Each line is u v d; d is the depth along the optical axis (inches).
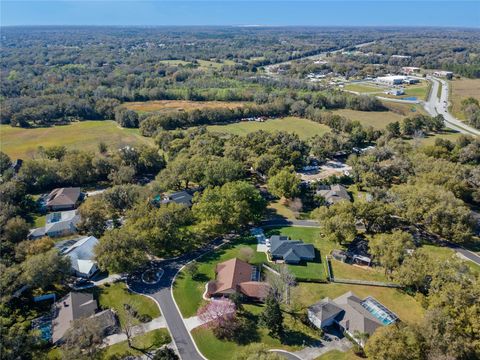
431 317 2103.8
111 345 2269.9
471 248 3289.9
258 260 3157.0
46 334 2357.3
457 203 3376.0
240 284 2721.5
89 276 2920.8
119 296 2706.7
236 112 7746.1
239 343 2294.5
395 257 2719.0
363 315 2372.0
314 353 2219.5
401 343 1951.3
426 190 3523.6
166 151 5846.5
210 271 2994.6
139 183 4886.8
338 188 4350.4
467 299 2214.6
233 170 4436.5
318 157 5526.6
